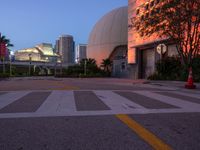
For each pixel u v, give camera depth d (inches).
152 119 309.4
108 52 4569.4
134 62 2704.2
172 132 250.2
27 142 218.4
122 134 242.4
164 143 214.7
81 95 569.3
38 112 355.6
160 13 1034.1
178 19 1010.7
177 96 563.8
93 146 207.3
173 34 1079.0
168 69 1641.2
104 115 333.7
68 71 4128.9
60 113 347.9
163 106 411.2
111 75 4035.4
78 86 899.4
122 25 4503.0
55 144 212.8
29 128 266.2
